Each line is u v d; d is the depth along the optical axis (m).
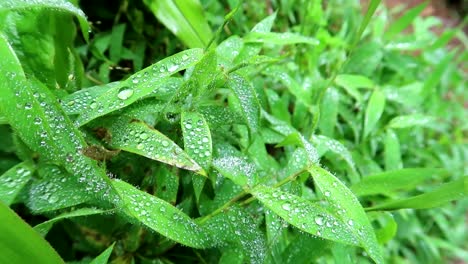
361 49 0.41
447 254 0.46
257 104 0.21
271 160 0.28
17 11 0.21
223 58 0.23
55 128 0.18
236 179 0.20
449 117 0.50
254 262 0.20
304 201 0.18
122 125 0.19
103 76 0.27
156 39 0.32
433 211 0.45
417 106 0.43
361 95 0.38
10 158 0.22
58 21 0.22
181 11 0.28
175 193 0.22
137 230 0.23
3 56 0.16
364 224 0.18
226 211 0.21
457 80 0.51
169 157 0.18
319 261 0.28
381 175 0.24
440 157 0.46
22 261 0.16
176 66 0.19
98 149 0.17
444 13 0.70
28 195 0.20
